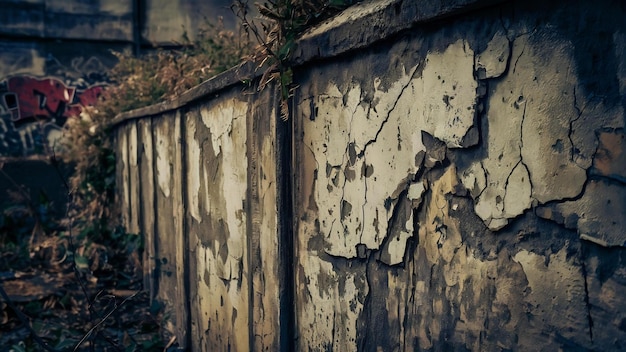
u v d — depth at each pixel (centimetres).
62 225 748
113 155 704
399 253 152
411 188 147
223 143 281
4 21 1053
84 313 439
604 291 100
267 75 210
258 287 235
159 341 354
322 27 182
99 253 556
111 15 1107
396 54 150
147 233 502
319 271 191
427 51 139
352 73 169
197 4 1131
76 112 1096
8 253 600
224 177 281
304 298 202
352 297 173
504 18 118
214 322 304
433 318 141
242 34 445
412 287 148
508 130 118
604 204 100
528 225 114
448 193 135
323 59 181
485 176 124
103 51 1109
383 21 150
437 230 139
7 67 1063
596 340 101
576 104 104
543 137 110
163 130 428
